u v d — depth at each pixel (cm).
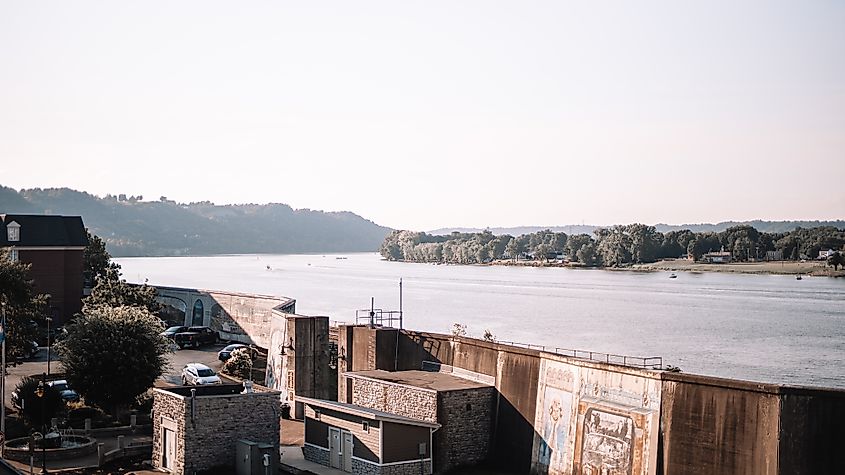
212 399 3850
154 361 4878
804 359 9106
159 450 3975
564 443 3759
